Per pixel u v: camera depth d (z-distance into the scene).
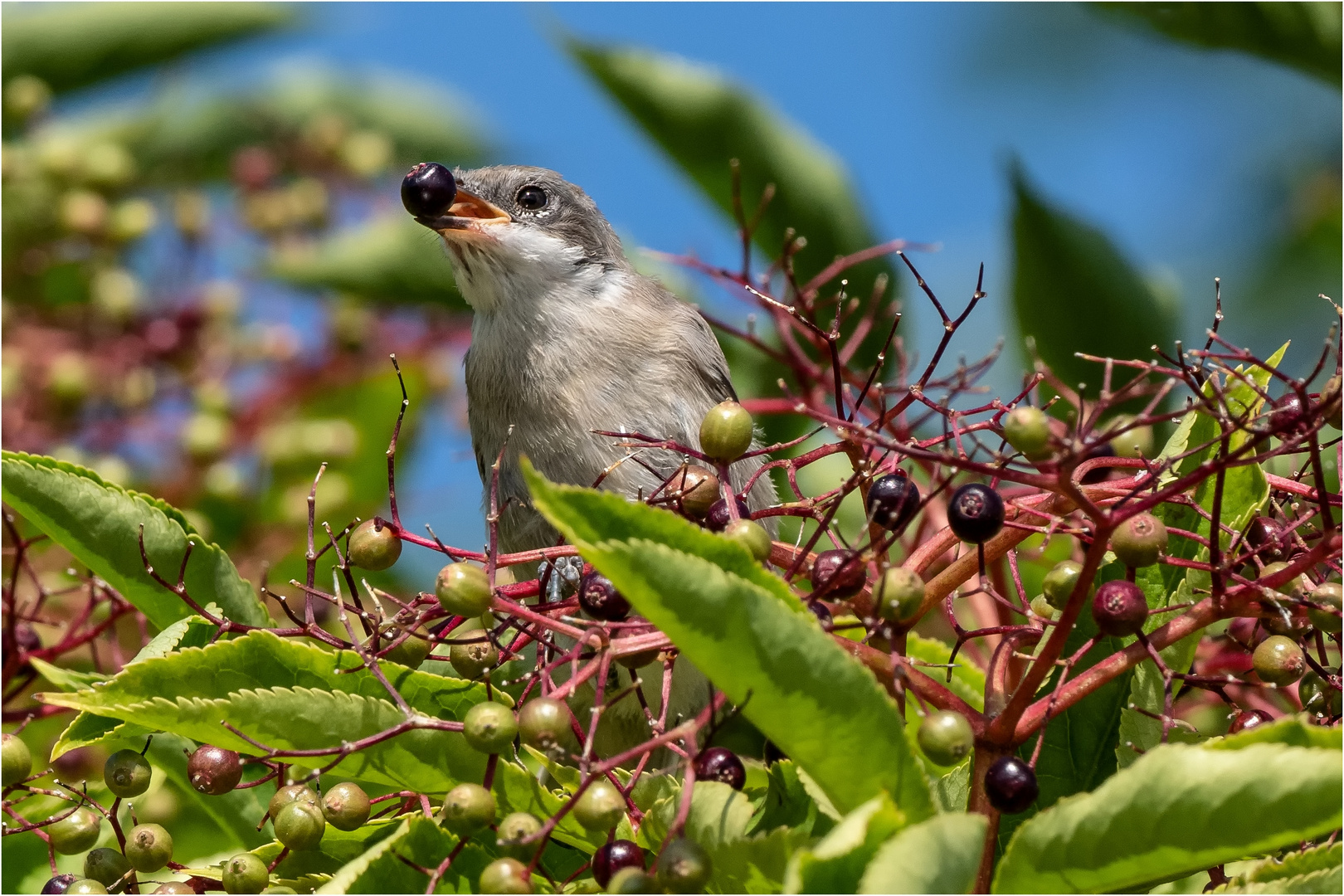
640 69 9.64
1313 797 4.09
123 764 5.72
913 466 6.68
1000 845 5.34
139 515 6.12
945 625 8.20
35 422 10.38
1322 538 4.95
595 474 10.58
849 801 4.52
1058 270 8.75
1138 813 4.24
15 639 6.86
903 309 9.67
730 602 4.27
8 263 10.79
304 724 5.25
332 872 5.61
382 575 9.86
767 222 9.70
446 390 11.92
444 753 5.37
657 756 8.13
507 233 10.76
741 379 10.78
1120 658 4.81
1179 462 5.71
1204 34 8.66
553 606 5.61
